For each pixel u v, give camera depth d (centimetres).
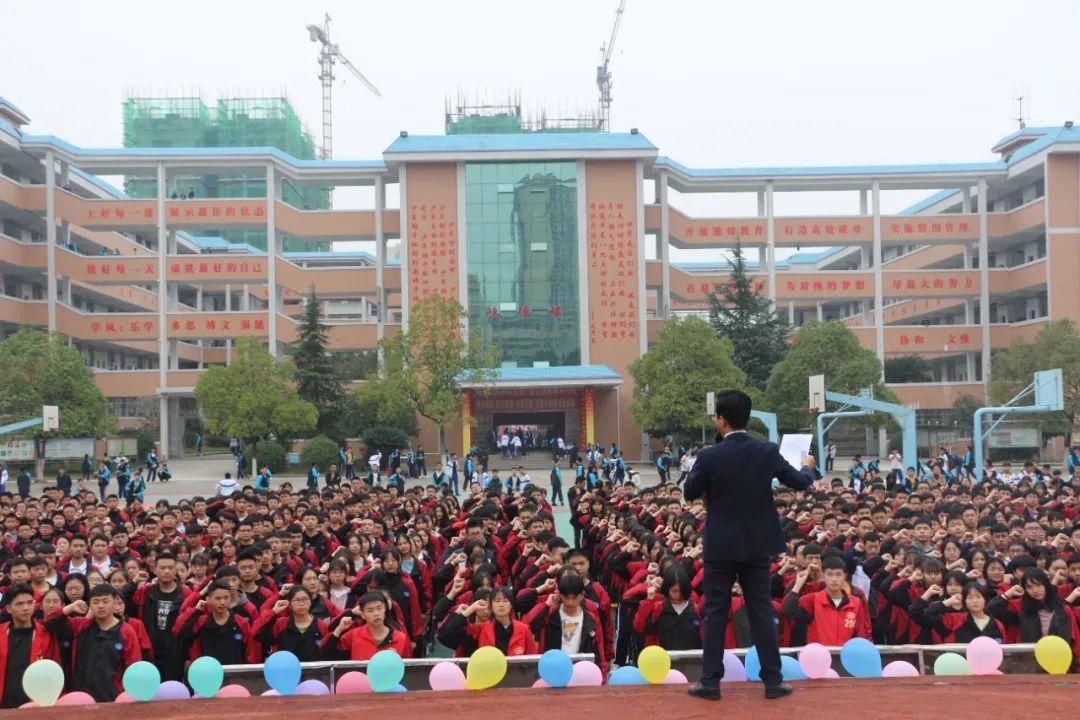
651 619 867
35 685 617
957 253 6134
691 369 4741
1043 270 5506
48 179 5303
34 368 4319
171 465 5178
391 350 4609
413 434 5075
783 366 4903
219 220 5503
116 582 916
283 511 1460
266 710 577
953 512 1285
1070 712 536
